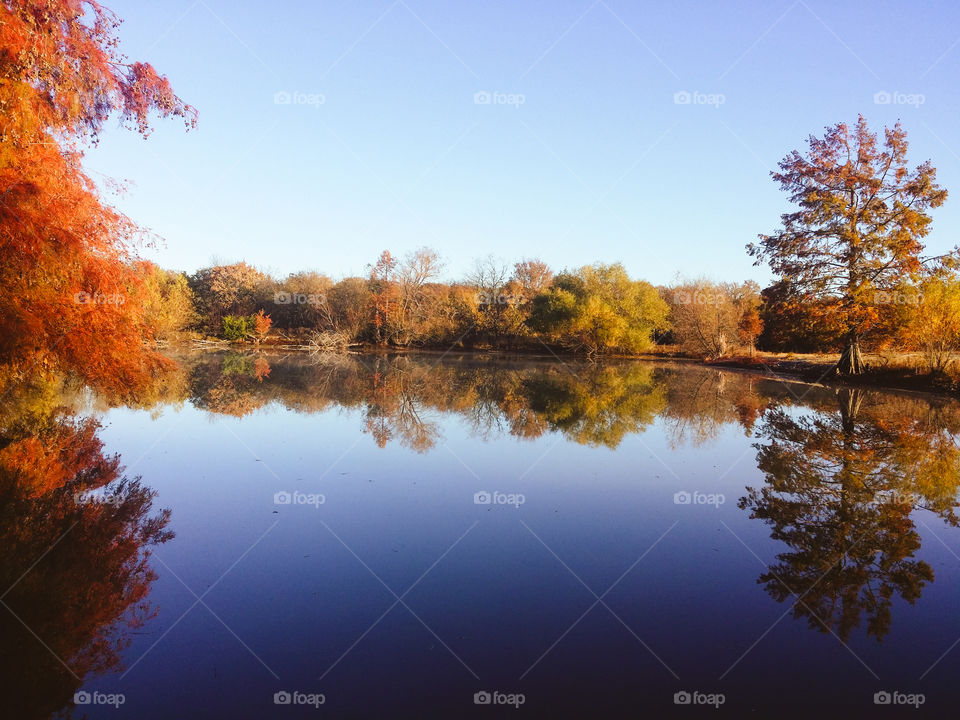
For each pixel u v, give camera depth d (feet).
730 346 128.36
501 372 96.02
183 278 159.53
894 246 75.46
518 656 14.48
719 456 35.40
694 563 20.15
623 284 150.82
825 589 18.31
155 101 36.22
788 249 83.71
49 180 30.48
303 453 35.50
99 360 34.76
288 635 15.39
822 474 31.53
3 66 28.45
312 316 171.83
